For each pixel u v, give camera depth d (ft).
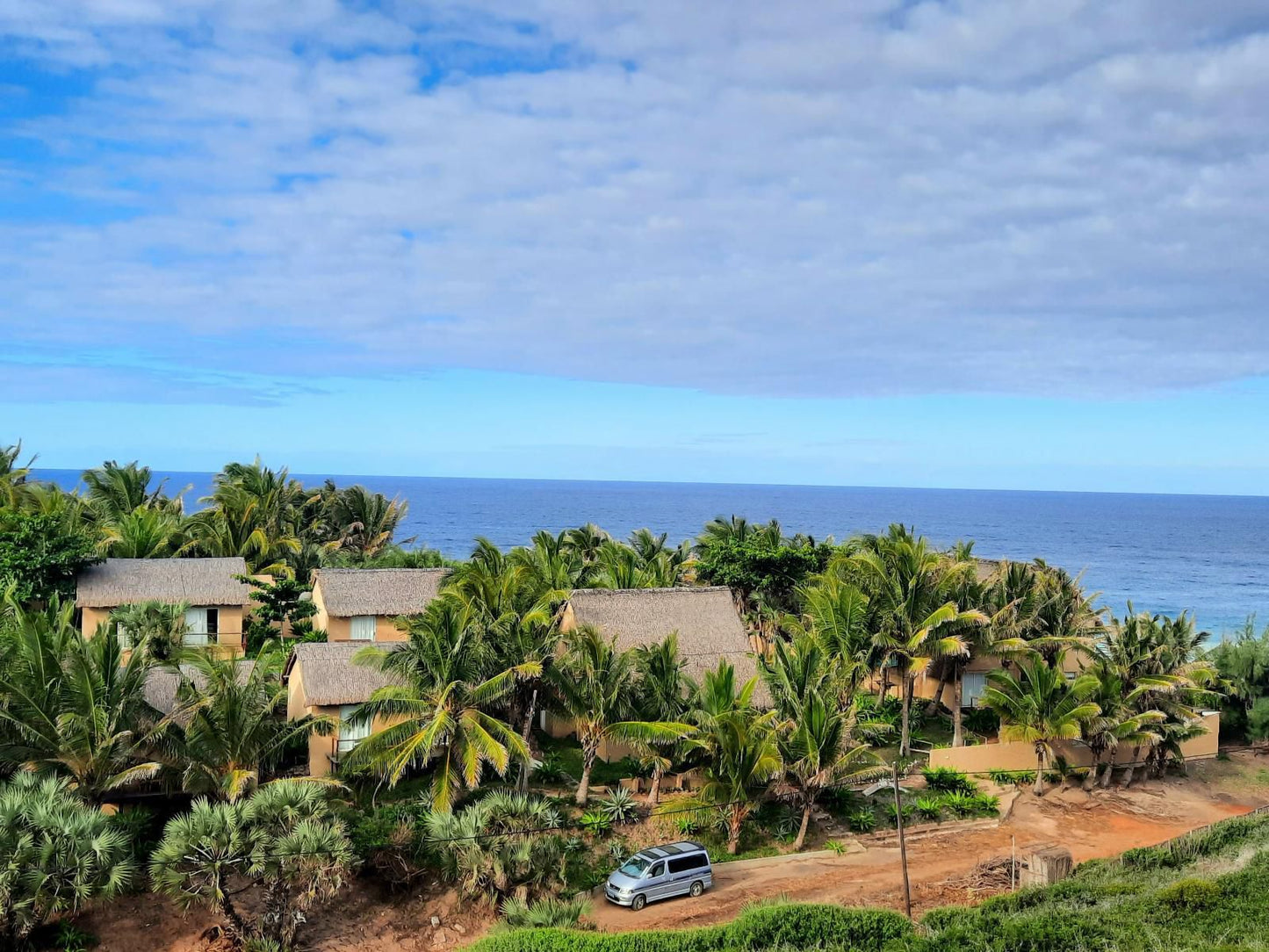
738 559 210.38
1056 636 177.17
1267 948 80.43
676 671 136.87
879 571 164.35
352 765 113.60
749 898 112.37
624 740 126.21
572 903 105.70
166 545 213.25
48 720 102.27
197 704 108.06
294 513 266.36
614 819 124.47
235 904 102.37
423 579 193.88
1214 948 81.00
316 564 237.25
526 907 103.91
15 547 169.68
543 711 150.20
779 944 89.97
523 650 123.95
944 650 152.15
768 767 121.70
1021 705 155.12
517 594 141.38
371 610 182.91
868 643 160.04
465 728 115.14
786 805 137.59
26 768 99.09
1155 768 167.02
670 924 105.19
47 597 166.50
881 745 167.32
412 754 111.65
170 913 99.19
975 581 176.35
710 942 89.66
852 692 159.53
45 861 85.97
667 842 124.47
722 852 126.31
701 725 130.00
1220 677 184.85
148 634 145.59
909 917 99.81
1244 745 191.83
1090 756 165.68
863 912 94.68
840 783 128.67
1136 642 163.63
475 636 121.60
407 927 103.09
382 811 112.98
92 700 103.04
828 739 126.72
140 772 100.58
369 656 120.67
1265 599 509.76
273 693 124.88
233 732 107.86
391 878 107.34
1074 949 84.74
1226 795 162.30
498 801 109.50
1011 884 115.85
